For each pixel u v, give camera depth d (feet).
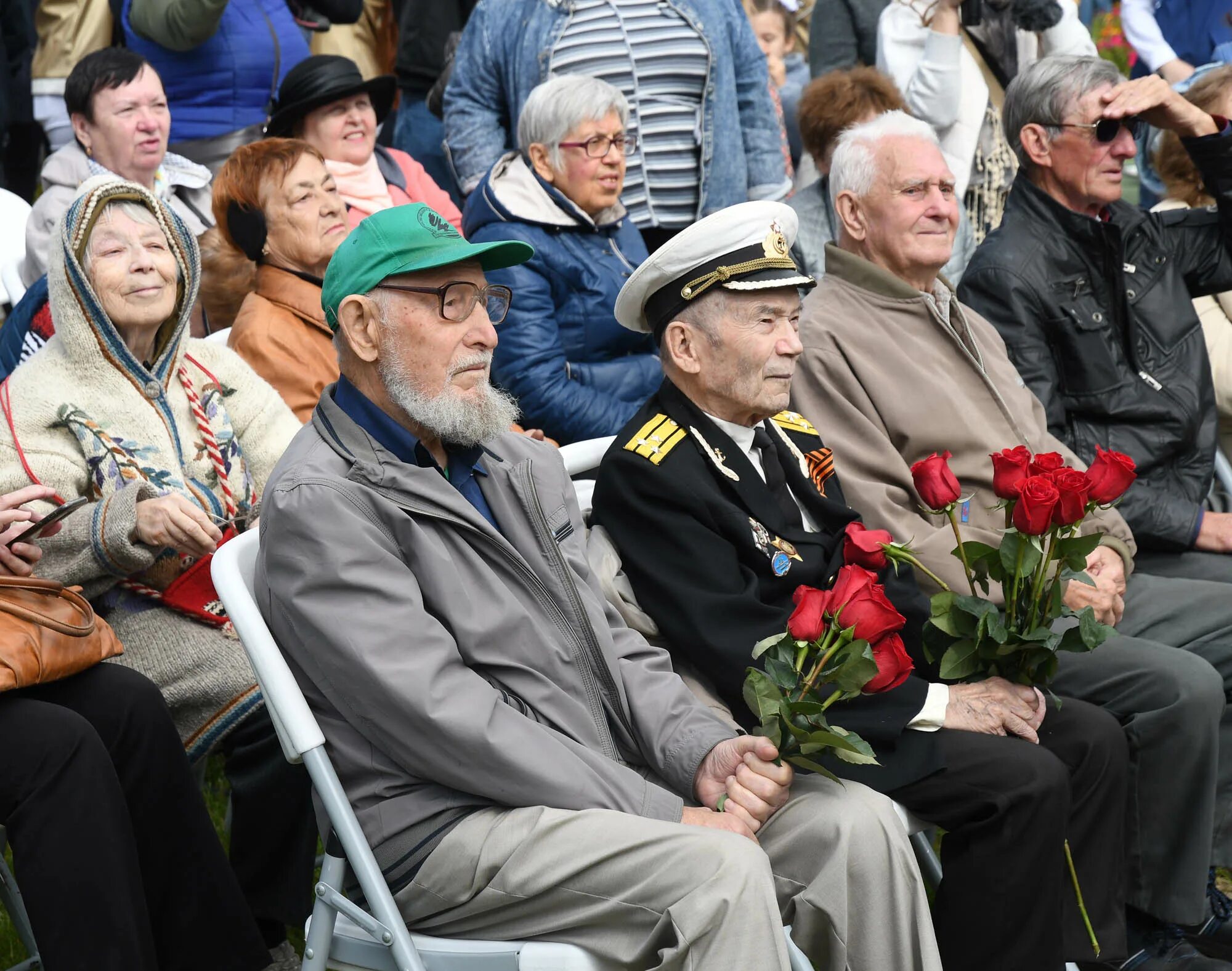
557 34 22.67
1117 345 19.10
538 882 11.12
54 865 11.64
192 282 15.78
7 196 21.81
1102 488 12.92
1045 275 18.80
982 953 12.76
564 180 20.20
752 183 24.09
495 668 11.88
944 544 15.51
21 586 12.48
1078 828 14.07
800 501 14.46
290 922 14.55
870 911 11.99
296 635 11.32
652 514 13.38
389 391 12.07
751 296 13.57
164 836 12.92
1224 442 22.06
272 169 18.60
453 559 11.86
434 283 11.98
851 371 16.26
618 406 20.08
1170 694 15.28
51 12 27.61
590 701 12.43
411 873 11.48
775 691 11.48
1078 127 18.69
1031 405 17.78
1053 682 16.02
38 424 14.69
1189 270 20.33
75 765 11.82
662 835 11.03
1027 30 26.76
